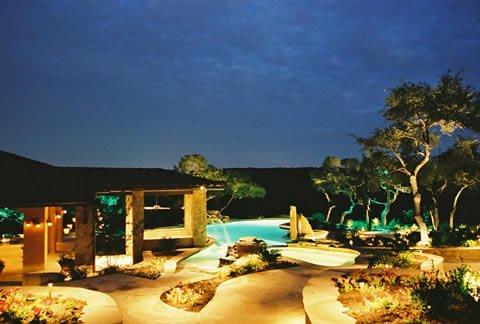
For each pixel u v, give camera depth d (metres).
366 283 9.89
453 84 21.97
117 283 14.26
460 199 31.39
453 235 22.12
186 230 24.95
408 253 15.88
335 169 34.00
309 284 10.32
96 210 18.61
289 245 23.88
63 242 23.16
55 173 20.30
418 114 22.19
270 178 47.09
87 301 9.66
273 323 9.73
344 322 7.49
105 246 20.16
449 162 24.91
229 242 26.67
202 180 23.27
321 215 34.88
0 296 9.47
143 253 21.52
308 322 7.95
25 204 16.25
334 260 20.06
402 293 9.01
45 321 8.16
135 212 19.92
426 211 32.59
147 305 11.68
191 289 13.12
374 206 39.31
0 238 25.52
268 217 41.66
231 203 43.47
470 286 8.71
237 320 10.02
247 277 13.77
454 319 7.35
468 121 21.83
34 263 18.81
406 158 24.53
